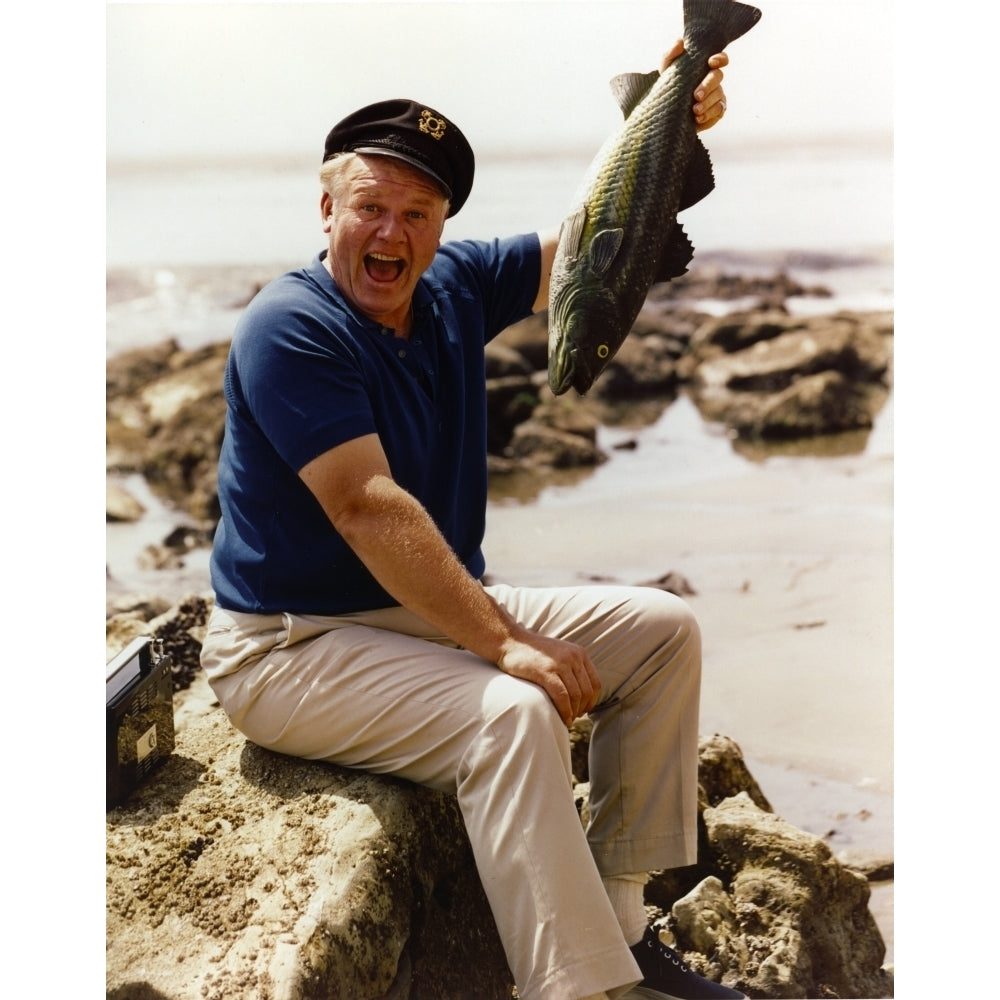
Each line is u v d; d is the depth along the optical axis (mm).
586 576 6223
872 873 3922
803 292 9750
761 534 6660
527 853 2359
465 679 2508
